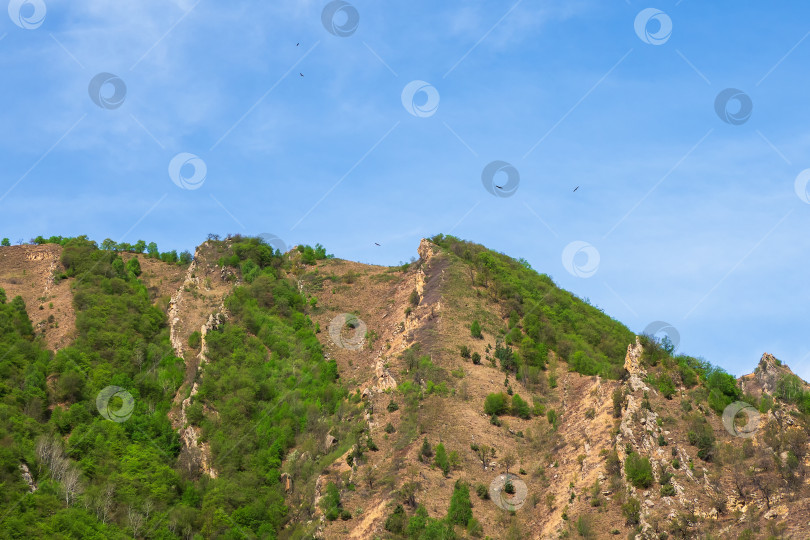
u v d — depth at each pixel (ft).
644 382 351.46
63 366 437.99
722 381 344.69
